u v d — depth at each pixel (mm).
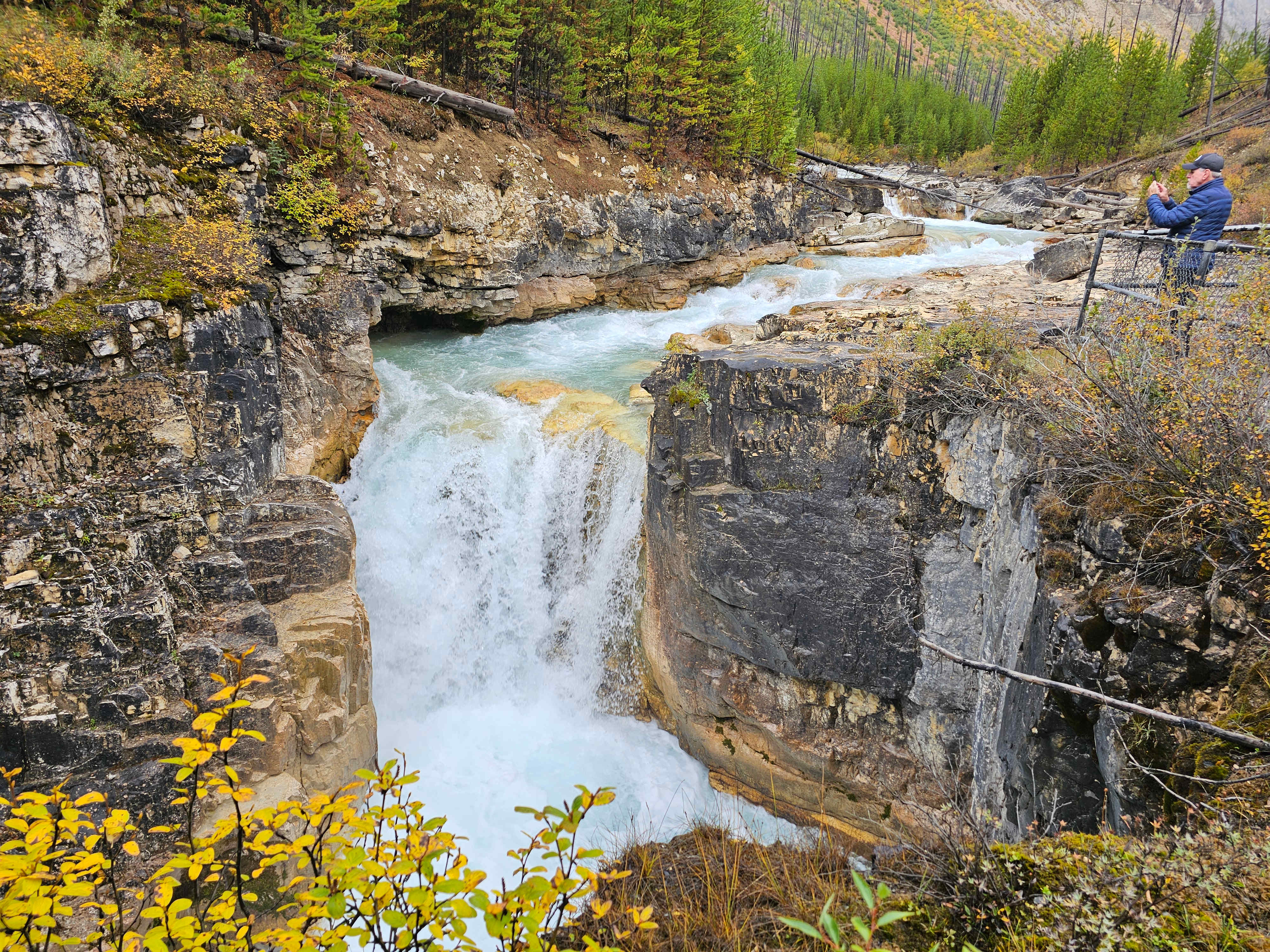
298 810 2947
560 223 20578
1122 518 6320
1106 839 4172
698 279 25234
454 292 18641
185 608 9344
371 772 3057
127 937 2684
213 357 10391
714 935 4680
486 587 14352
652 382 12438
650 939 4613
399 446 14719
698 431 11555
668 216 23953
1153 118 48906
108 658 8086
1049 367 8672
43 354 8750
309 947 2592
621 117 26172
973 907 4023
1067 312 13141
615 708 13789
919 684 10359
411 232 16594
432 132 18188
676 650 12398
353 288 14805
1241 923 3375
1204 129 45219
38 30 11992
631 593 13430
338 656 10125
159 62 13164
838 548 10570
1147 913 3443
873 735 11062
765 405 10664
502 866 10266
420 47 20656
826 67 74562
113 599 8367
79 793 7809
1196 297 6926
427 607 13992
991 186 50312
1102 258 17078
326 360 14250
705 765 12656
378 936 2641
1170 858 3641
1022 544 7812
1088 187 45281
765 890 5125
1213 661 5336
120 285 9875
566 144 22453
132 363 9445
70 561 8133
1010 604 8062
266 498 11453
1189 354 6625
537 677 14250
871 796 11008
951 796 9734
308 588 10750
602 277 22906
